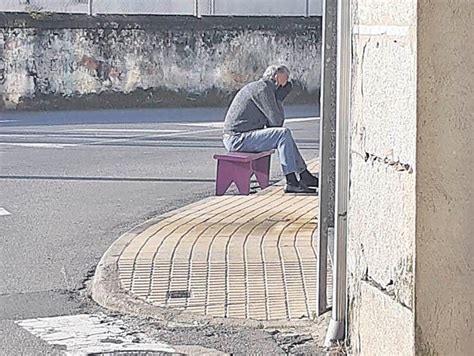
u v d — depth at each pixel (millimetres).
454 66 8531
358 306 10531
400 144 8914
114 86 64875
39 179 28969
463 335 8672
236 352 12516
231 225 20406
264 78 26578
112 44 64562
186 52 67188
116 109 64562
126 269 16438
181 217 21531
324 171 13289
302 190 25891
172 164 32875
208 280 15734
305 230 19719
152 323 13828
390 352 9281
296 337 12992
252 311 14148
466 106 8586
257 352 12469
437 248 8586
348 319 11461
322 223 13516
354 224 10633
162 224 20594
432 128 8516
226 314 14047
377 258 9719
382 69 9445
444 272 8617
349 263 10984
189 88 67438
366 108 10023
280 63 70312
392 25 9109
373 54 9742
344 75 11961
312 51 71438
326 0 12797
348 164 11781
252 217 21484
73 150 37094
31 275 16844
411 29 8562
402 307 8906
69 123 52094
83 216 22734
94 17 63781
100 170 31172
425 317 8586
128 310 14367
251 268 16453
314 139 43094
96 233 20656
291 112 63906
